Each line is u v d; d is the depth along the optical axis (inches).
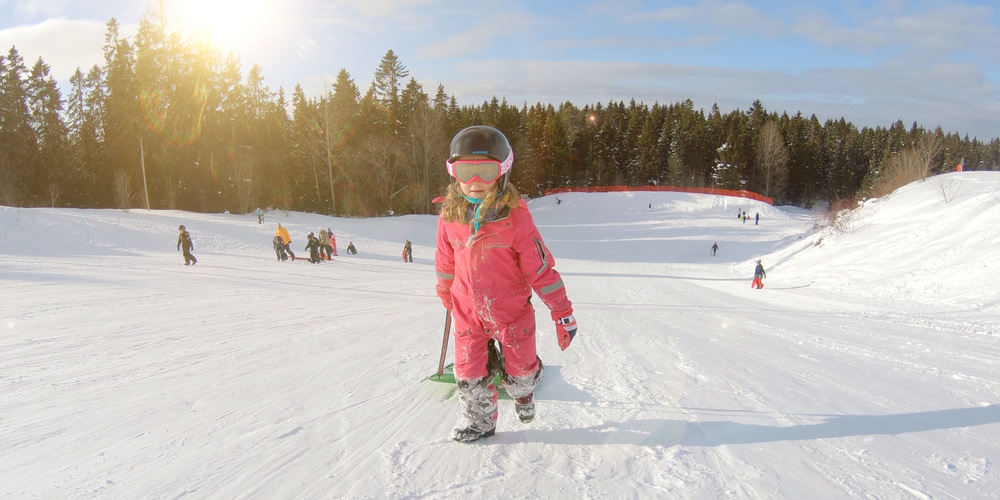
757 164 3366.1
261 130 2357.3
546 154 3417.8
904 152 1782.7
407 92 2657.5
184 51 1972.2
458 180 86.8
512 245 86.4
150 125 1936.5
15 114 1888.5
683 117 3585.1
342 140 2226.9
